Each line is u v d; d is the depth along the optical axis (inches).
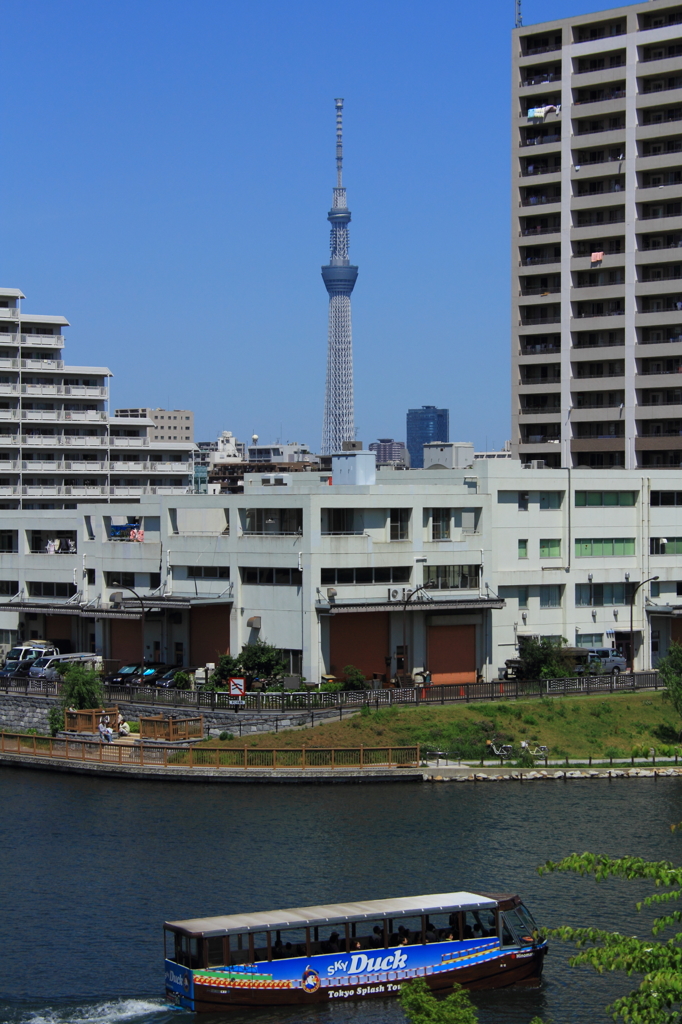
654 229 5639.8
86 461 7096.5
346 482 4229.8
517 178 5969.5
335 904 2160.4
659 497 4660.4
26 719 3897.6
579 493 4480.8
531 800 3070.9
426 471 4436.5
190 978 1871.3
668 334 5723.4
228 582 4114.2
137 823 2866.6
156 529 4436.5
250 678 3754.9
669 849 2645.2
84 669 3890.3
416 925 1988.2
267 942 1904.5
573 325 5851.4
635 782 3277.6
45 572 4803.2
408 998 1534.2
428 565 4101.9
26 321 7027.6
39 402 7062.0
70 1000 1931.6
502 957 2018.9
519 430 6058.1
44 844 2714.1
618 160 5703.7
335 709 3518.7
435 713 3577.8
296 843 2696.9
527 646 4114.2
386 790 3169.3
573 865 1279.5
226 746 3385.8
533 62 5900.6
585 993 2016.5
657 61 5605.3
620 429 5846.5
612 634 4520.2
